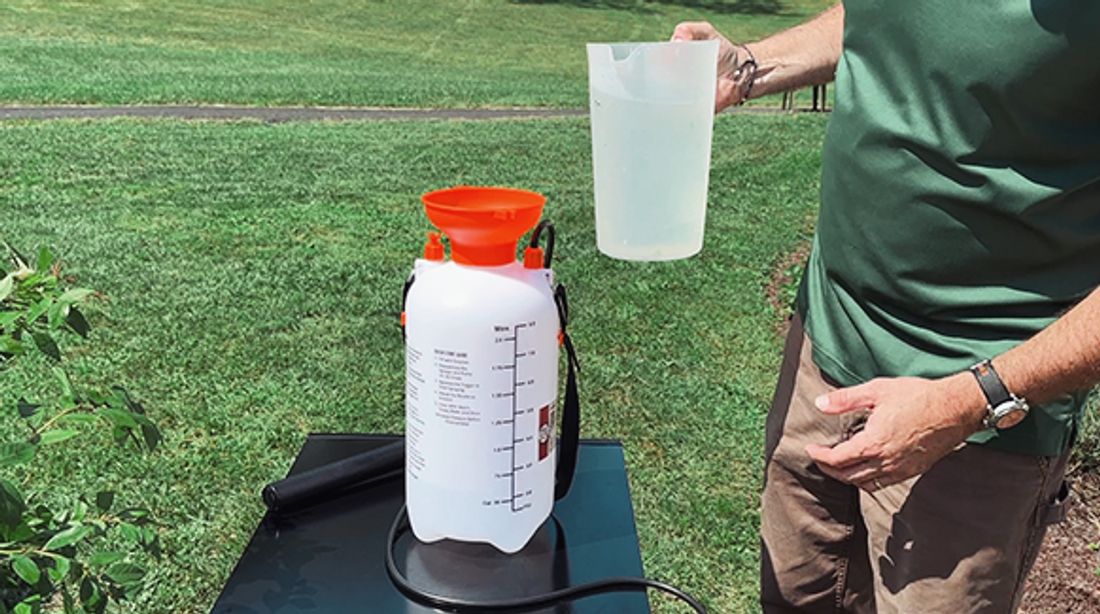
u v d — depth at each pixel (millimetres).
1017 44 1375
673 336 4746
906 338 1665
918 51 1498
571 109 14023
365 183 7938
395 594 1285
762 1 35688
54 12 20641
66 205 6711
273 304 4930
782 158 9680
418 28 24797
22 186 7191
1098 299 1331
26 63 14461
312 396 3965
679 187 1439
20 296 1450
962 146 1481
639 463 3582
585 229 6730
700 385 4223
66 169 7809
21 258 1541
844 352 1781
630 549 1392
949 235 1547
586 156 9727
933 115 1503
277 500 1461
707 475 3527
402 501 1521
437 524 1342
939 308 1601
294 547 1388
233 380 4059
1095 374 1335
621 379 4223
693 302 5230
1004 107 1420
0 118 10234
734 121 12453
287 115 11836
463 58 20906
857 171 1650
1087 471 3453
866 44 1608
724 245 6340
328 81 14930
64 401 1480
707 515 3275
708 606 2852
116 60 15773
